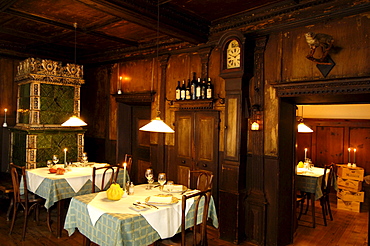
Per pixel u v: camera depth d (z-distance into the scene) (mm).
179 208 3109
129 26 4863
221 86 4672
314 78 3688
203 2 3832
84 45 6191
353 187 5836
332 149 6973
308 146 7281
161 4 3777
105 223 2756
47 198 4051
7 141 6340
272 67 4098
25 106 5660
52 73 5594
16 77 5848
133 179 6762
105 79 6812
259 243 4184
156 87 5680
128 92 6270
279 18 3945
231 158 4297
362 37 3320
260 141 4191
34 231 4352
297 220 5055
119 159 6547
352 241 4348
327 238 4461
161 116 5559
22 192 4625
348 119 6715
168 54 5445
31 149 5324
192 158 5062
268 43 4145
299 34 3830
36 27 5113
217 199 4719
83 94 7418
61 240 4066
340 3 3430
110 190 3244
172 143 5430
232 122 4293
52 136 5613
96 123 7078
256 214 4219
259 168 4207
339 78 3396
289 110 4305
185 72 5199
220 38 4328
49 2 3957
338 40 3492
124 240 2617
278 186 4047
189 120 5109
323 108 7117
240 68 4117
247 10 4105
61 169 4453
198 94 4855
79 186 4395
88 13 4344
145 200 3172
